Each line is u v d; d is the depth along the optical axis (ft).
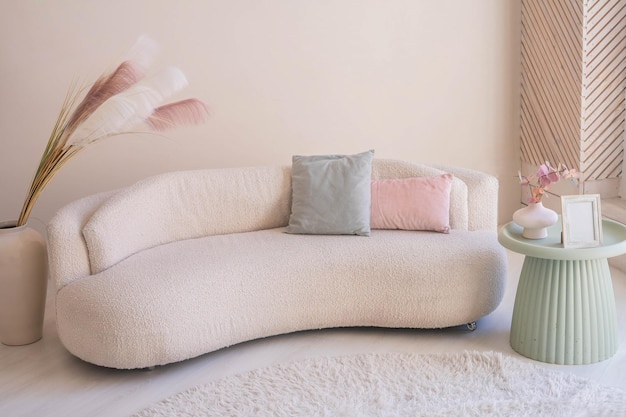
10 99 13.61
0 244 10.69
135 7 13.69
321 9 14.47
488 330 10.95
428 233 11.60
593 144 13.85
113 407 9.06
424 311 10.62
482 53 15.42
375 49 14.88
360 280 10.66
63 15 13.47
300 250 10.98
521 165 16.19
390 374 9.48
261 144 14.78
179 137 14.30
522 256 14.17
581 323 9.60
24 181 13.92
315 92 14.80
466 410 8.49
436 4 14.97
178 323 9.70
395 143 15.42
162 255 10.93
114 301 9.61
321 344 10.65
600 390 8.84
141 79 11.16
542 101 15.03
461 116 15.62
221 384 9.39
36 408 9.12
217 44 14.16
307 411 8.64
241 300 10.33
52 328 11.66
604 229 10.29
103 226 10.55
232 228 12.24
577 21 13.48
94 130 10.68
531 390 8.93
